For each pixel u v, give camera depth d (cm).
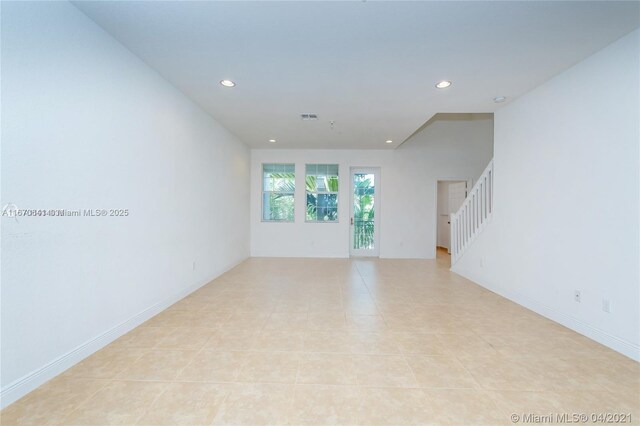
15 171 163
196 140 384
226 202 507
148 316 287
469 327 276
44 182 179
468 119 684
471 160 684
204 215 414
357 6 194
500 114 383
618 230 228
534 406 165
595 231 247
